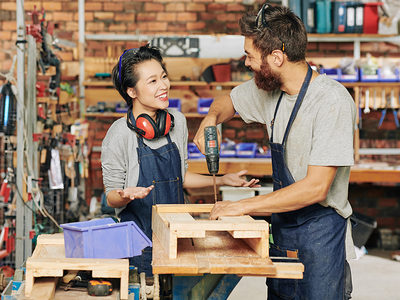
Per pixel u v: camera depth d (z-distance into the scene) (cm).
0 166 490
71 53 549
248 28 174
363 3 511
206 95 545
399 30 523
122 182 214
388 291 386
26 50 343
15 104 332
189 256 147
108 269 148
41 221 382
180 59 531
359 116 534
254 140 556
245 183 221
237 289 391
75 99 491
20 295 145
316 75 183
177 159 219
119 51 548
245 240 166
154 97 204
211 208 186
